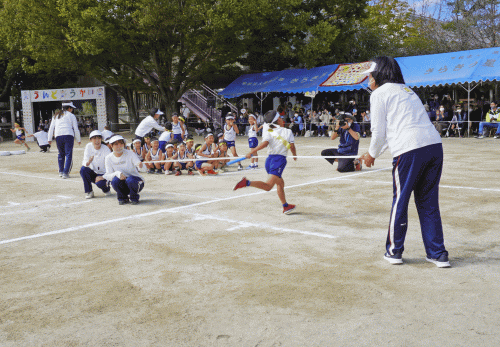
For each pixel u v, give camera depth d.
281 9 25.12
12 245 5.16
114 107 34.94
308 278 3.85
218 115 29.58
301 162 12.76
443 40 30.14
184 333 2.94
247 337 2.86
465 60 20.16
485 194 7.32
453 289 3.53
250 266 4.20
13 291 3.74
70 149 10.89
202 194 8.12
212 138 10.64
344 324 2.99
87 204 7.52
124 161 7.21
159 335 2.92
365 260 4.29
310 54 25.12
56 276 4.07
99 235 5.48
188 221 6.07
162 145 11.40
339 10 26.73
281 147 6.14
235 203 7.19
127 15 23.33
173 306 3.36
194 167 10.97
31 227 6.00
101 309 3.34
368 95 27.42
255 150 6.23
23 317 3.24
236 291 3.61
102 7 22.56
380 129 4.13
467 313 3.09
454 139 19.27
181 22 22.88
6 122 31.88
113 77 26.98
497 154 13.36
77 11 22.38
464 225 5.46
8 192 8.98
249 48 26.83
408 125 4.02
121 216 6.50
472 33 28.44
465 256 4.34
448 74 19.73
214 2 23.09
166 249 4.81
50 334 2.98
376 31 32.31
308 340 2.79
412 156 3.98
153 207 7.07
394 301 3.33
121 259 4.51
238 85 27.28
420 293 3.46
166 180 10.09
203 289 3.67
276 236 5.23
